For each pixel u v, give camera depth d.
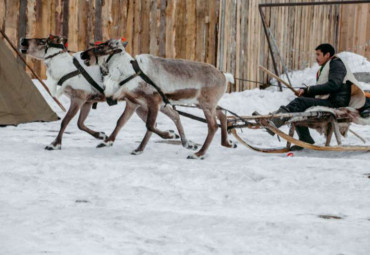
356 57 25.94
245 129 13.57
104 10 17.94
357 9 31.95
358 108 8.98
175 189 5.80
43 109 14.10
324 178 6.29
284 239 3.84
